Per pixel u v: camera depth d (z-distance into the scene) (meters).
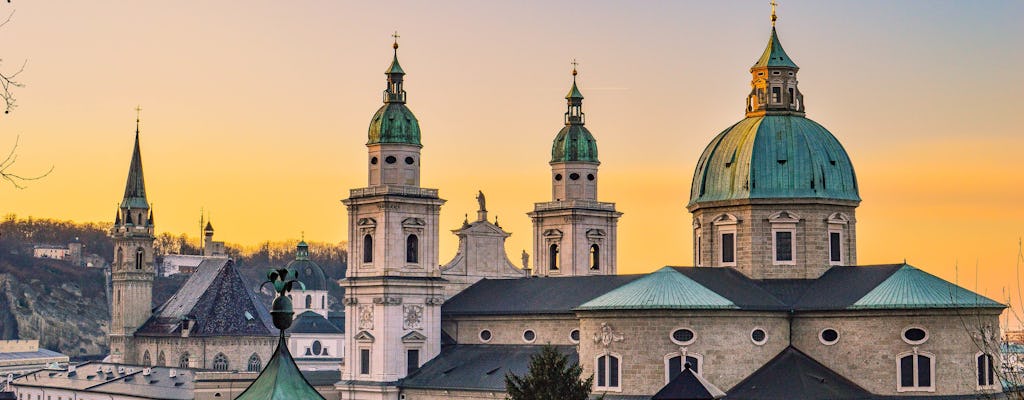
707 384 177.62
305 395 75.25
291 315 76.62
